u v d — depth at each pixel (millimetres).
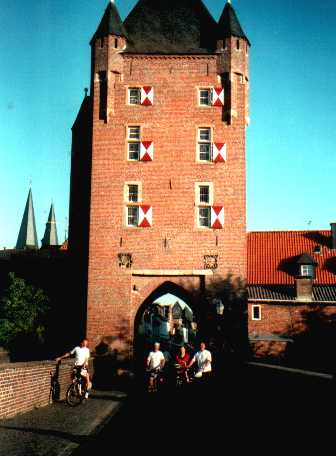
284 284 35062
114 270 24000
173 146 24656
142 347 35062
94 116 25000
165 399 16016
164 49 25359
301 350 33156
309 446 8836
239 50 25094
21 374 12836
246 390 15422
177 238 24078
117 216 24312
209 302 23625
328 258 36594
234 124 24750
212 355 23172
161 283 24062
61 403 15148
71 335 26906
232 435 9898
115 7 25891
